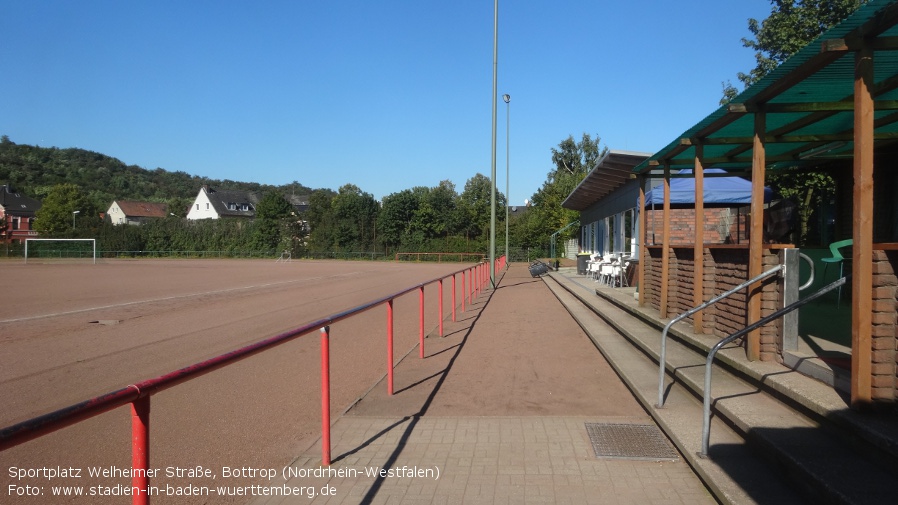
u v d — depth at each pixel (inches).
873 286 158.2
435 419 234.1
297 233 2652.6
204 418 237.5
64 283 1067.9
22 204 3742.6
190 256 2674.7
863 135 159.2
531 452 196.5
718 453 177.2
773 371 208.8
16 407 250.8
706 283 288.0
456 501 162.4
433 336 438.3
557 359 346.0
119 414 249.1
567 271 1209.4
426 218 2561.5
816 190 536.1
